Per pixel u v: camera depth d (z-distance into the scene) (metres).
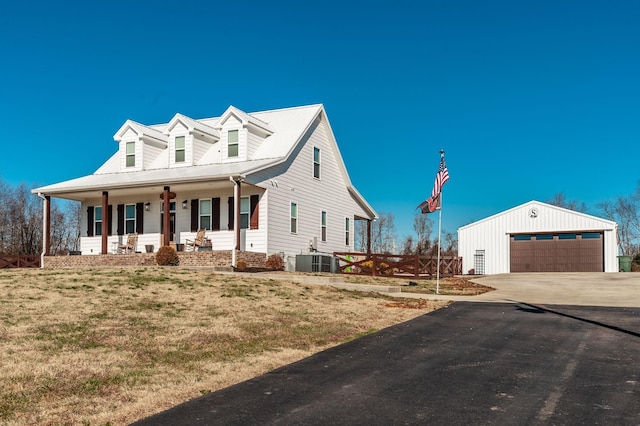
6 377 7.32
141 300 13.21
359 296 16.50
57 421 5.98
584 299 17.36
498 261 35.62
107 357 8.54
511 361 8.84
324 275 22.22
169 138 28.78
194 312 12.33
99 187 26.23
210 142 29.44
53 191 27.50
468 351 9.59
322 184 29.75
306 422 6.01
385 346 9.99
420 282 23.81
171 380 7.61
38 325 10.25
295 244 27.09
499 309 14.61
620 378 7.78
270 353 9.33
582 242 33.62
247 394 7.05
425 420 6.07
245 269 22.27
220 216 26.48
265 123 28.92
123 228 28.91
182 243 27.22
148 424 5.95
